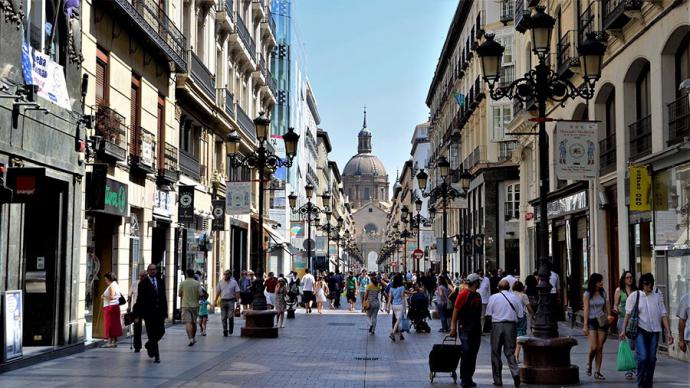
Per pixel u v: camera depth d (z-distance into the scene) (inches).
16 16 587.2
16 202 578.6
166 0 1075.9
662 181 730.2
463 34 2260.1
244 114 1592.0
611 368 623.8
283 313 1083.9
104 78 836.6
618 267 933.2
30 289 684.1
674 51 756.0
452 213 2516.0
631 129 865.5
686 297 482.0
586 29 975.0
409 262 3405.5
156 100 1017.5
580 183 1017.5
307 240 1657.2
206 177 1330.0
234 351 749.9
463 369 531.8
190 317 802.2
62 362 642.2
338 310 1643.7
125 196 860.6
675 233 699.4
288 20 2667.3
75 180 719.1
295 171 2893.7
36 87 603.5
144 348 765.9
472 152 2044.8
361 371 611.8
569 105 1083.3
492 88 589.3
